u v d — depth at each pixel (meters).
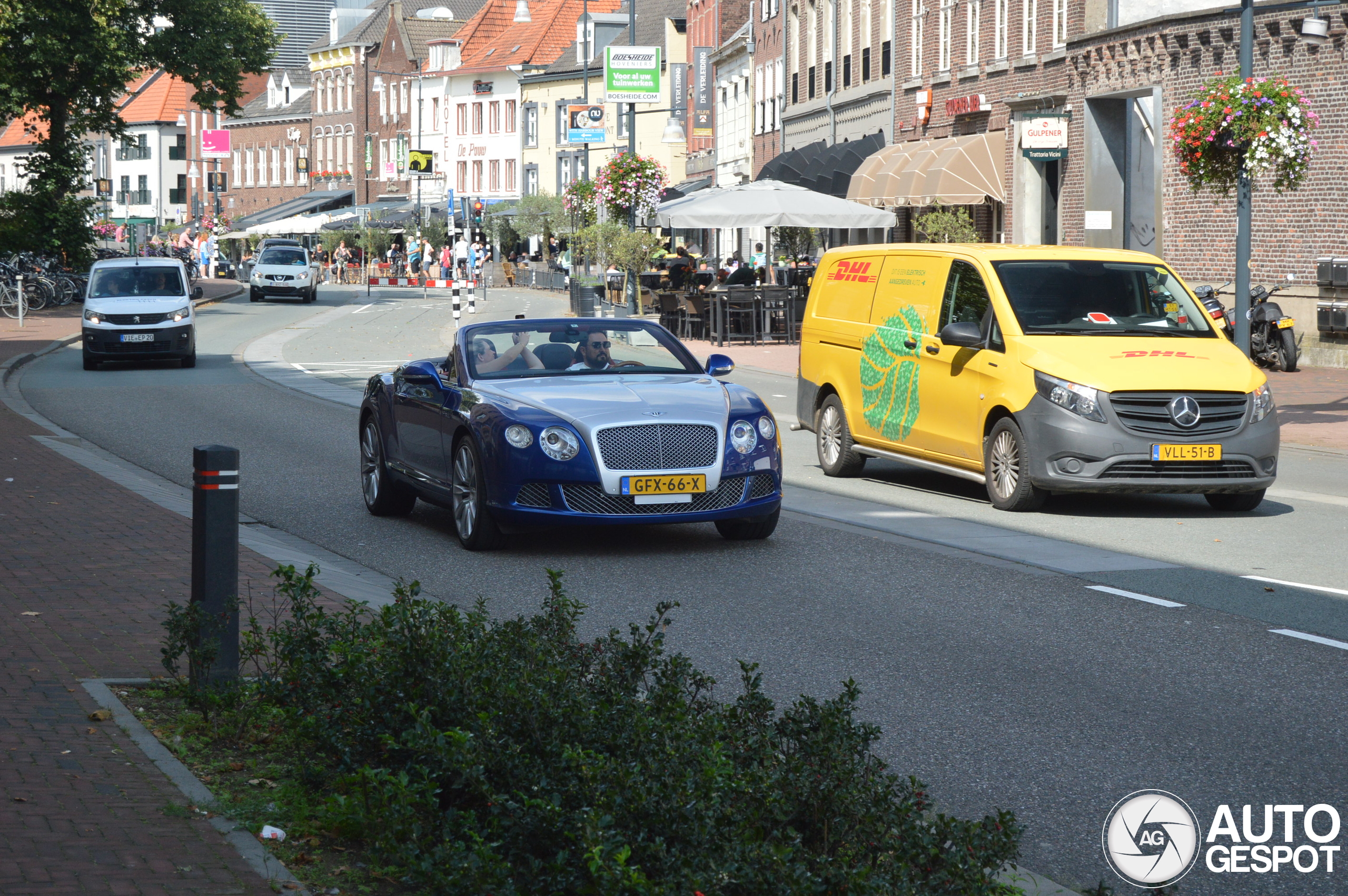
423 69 104.88
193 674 6.36
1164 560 10.51
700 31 75.69
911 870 4.06
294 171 120.12
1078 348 12.55
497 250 85.12
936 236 35.34
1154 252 29.41
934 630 8.38
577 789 4.41
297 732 5.66
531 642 5.68
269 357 32.00
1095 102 31.45
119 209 131.00
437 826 4.57
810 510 12.91
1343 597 9.20
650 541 11.45
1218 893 4.80
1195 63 27.86
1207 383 12.23
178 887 4.27
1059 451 12.23
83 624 7.90
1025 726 6.56
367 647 5.77
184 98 128.38
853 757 4.65
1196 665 7.57
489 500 10.77
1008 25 35.31
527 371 11.70
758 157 60.53
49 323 41.22
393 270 78.75
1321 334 25.28
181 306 29.39
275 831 4.81
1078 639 8.16
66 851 4.53
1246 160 19.25
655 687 5.32
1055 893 4.66
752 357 30.03
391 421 12.47
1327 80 25.12
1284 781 5.84
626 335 12.18
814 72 51.91
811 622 8.61
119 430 19.34
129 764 5.46
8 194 52.03
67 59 50.91
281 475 15.20
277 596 8.74
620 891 3.84
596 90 89.50
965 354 13.23
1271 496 13.77
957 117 38.62
